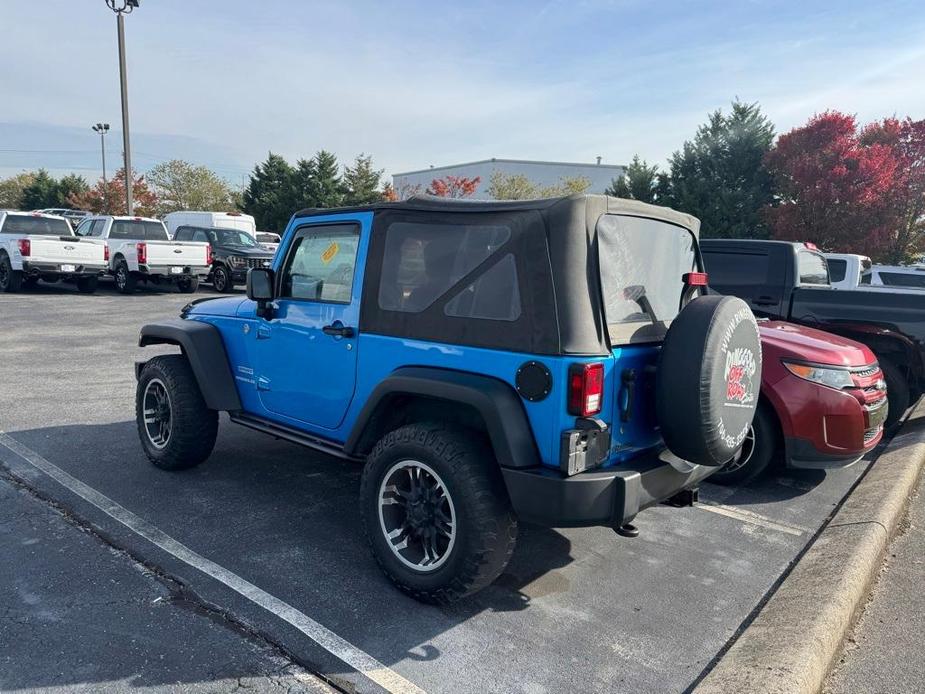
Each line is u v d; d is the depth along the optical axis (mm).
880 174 23547
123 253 18281
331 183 46531
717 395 3178
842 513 4766
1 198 67188
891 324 6773
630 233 3508
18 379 8109
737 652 3055
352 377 3893
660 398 3244
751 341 3441
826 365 5027
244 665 2900
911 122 25266
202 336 4832
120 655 2930
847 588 3543
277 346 4414
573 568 3953
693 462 3324
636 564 4031
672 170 34062
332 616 3307
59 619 3174
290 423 4441
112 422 6414
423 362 3502
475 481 3172
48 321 13023
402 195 49750
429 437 3311
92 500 4578
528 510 3059
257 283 4320
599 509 3055
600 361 3100
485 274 3285
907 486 5266
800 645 2984
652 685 2893
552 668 2980
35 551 3822
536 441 3113
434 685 2828
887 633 3391
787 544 4383
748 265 7445
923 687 2963
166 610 3285
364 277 3803
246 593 3473
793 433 5074
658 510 4945
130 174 25609
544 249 3100
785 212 26000
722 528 4633
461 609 3441
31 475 4988
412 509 3461
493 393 3145
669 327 3465
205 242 19781
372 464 3529
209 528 4223
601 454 3146
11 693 2670
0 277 17812
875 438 5250
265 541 4074
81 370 8758
